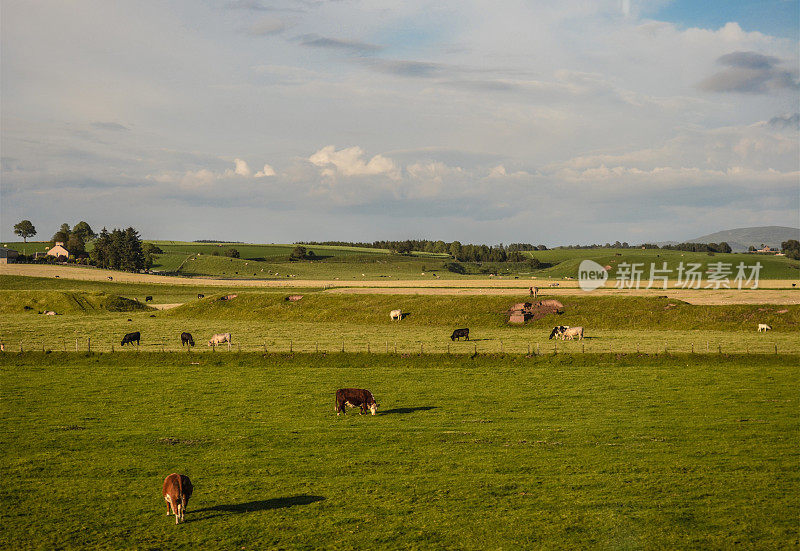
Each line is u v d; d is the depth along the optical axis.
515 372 55.16
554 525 23.64
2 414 41.66
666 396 45.00
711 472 28.94
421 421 38.97
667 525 23.45
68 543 22.72
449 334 81.12
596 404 43.00
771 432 35.22
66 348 67.81
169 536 23.23
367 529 23.61
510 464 30.55
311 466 30.70
